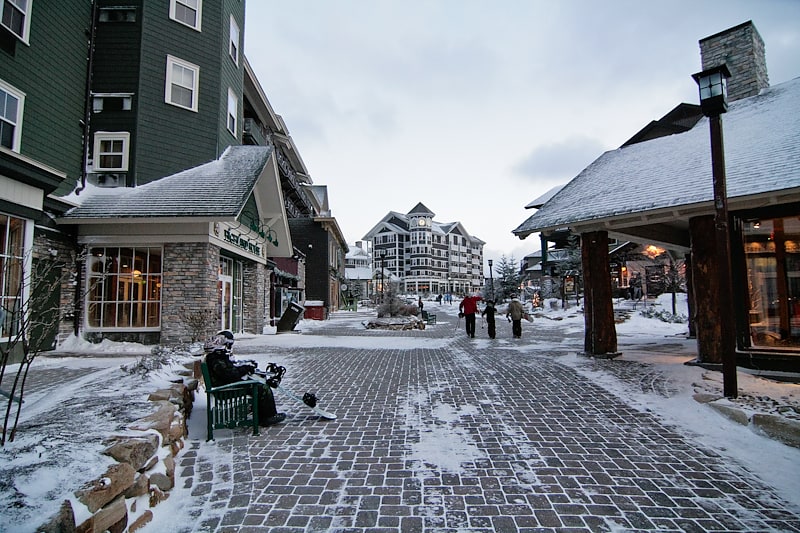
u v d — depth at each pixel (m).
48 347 11.10
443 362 10.12
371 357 10.97
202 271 12.35
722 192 6.28
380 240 102.62
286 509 3.32
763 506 3.38
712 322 8.58
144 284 12.48
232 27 16.86
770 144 8.58
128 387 5.19
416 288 94.75
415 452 4.49
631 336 16.42
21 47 10.59
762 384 6.69
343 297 54.34
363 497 3.51
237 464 4.17
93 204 12.02
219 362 5.03
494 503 3.42
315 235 35.81
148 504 3.22
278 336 16.64
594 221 9.38
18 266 9.77
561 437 4.93
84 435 3.45
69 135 12.33
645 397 6.61
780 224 7.96
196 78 14.72
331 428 5.27
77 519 2.41
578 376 8.21
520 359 10.42
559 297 37.25
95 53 13.37
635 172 10.69
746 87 11.97
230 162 14.79
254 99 26.20
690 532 3.03
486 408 6.12
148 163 13.48
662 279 31.44
